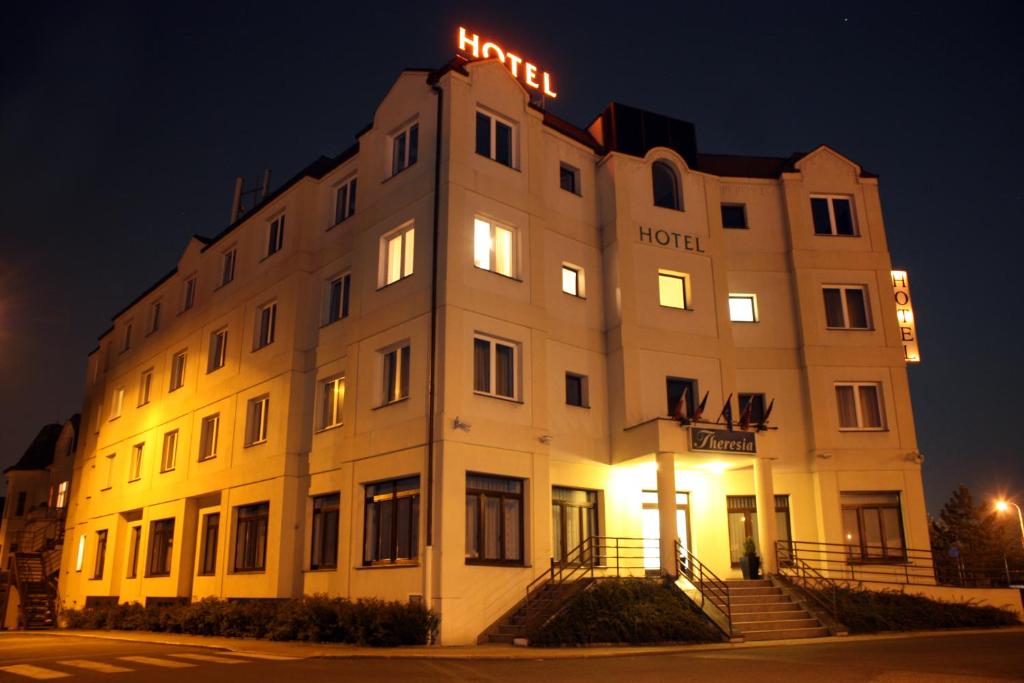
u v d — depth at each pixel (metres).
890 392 26.95
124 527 34.97
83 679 12.02
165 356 34.06
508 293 21.97
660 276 26.06
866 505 25.98
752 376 26.88
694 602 19.47
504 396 21.17
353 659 14.97
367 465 21.55
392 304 22.11
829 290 28.11
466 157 21.98
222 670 13.04
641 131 27.50
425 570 18.67
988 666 12.61
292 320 25.64
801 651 15.66
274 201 28.38
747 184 28.72
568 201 25.30
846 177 28.98
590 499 23.31
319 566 23.03
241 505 26.08
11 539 50.28
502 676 12.19
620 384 24.09
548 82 29.64
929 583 25.12
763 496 23.16
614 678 11.84
